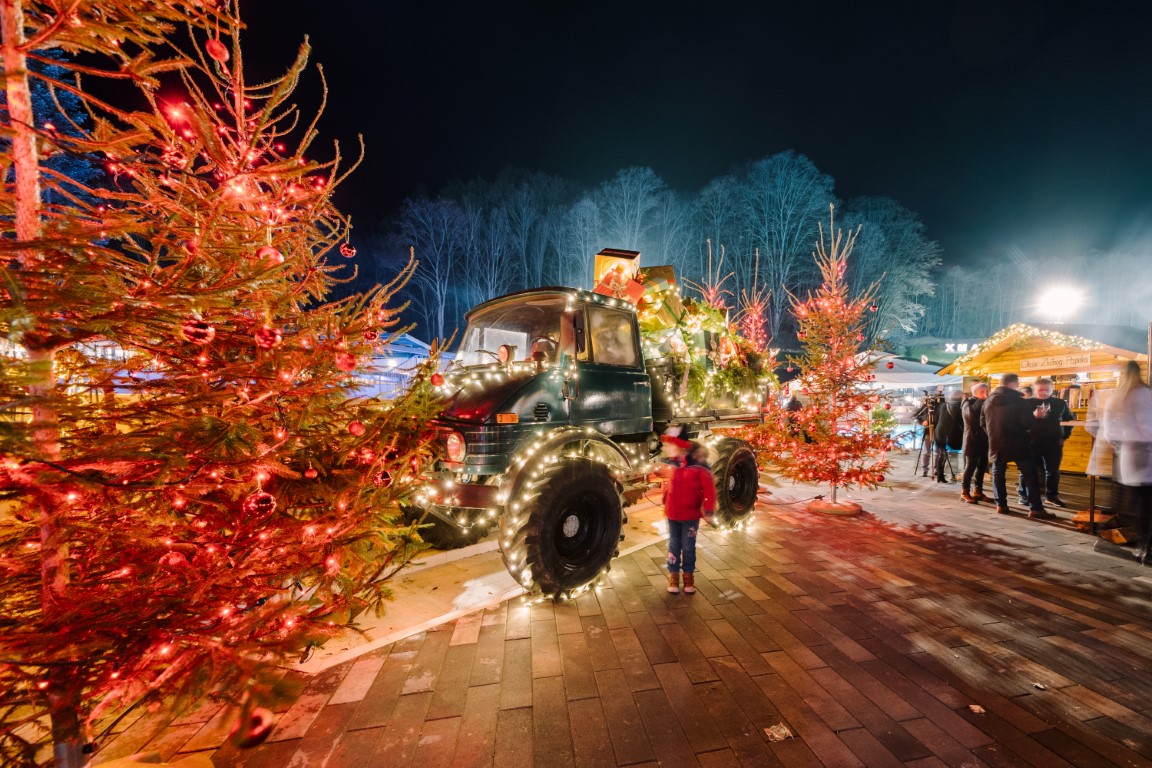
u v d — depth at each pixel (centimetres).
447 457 378
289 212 223
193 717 248
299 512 259
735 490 594
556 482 373
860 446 639
